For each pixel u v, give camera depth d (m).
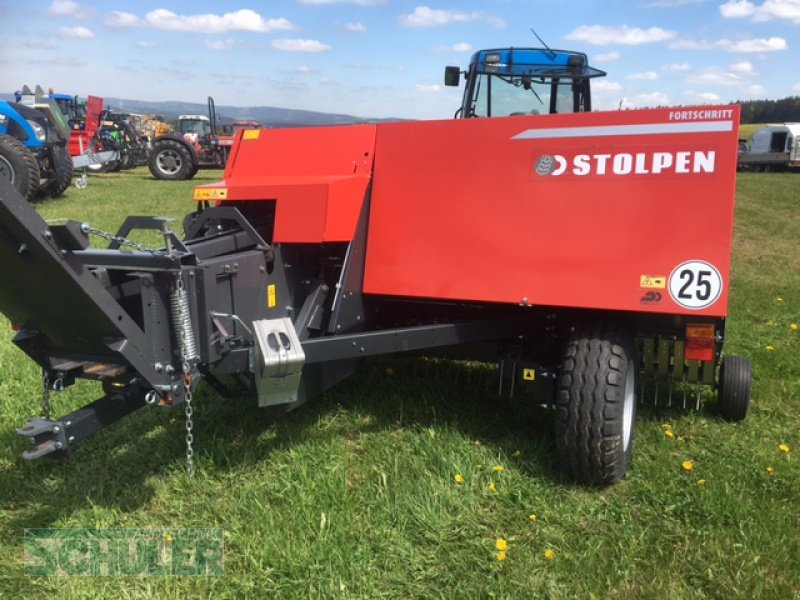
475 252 3.35
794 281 8.29
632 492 3.18
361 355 3.24
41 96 14.64
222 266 2.83
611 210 3.11
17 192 2.06
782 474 3.34
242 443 3.61
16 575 2.57
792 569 2.63
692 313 2.98
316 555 2.67
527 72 6.63
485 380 4.51
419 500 3.05
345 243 3.63
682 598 2.48
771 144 37.56
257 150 3.90
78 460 3.43
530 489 3.18
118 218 11.21
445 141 3.44
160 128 31.30
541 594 2.51
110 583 2.57
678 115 3.00
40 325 2.59
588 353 3.10
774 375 4.79
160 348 2.58
